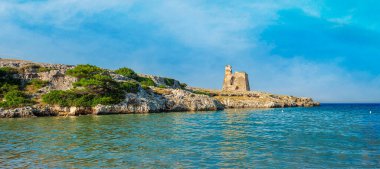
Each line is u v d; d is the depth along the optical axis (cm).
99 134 3509
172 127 4369
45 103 7350
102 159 2172
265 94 17275
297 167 1986
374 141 3048
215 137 3338
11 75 8756
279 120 6103
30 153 2361
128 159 2180
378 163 2094
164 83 14988
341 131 3984
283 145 2814
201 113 8450
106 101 7806
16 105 6912
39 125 4575
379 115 8406
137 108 8250
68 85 8850
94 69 9762
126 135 3434
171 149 2572
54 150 2492
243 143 2919
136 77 13412
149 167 1959
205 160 2166
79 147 2634
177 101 9650
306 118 6888
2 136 3300
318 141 3069
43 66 10138
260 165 2036
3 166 1945
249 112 9469
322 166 2017
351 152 2467
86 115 7238
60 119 5891
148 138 3203
